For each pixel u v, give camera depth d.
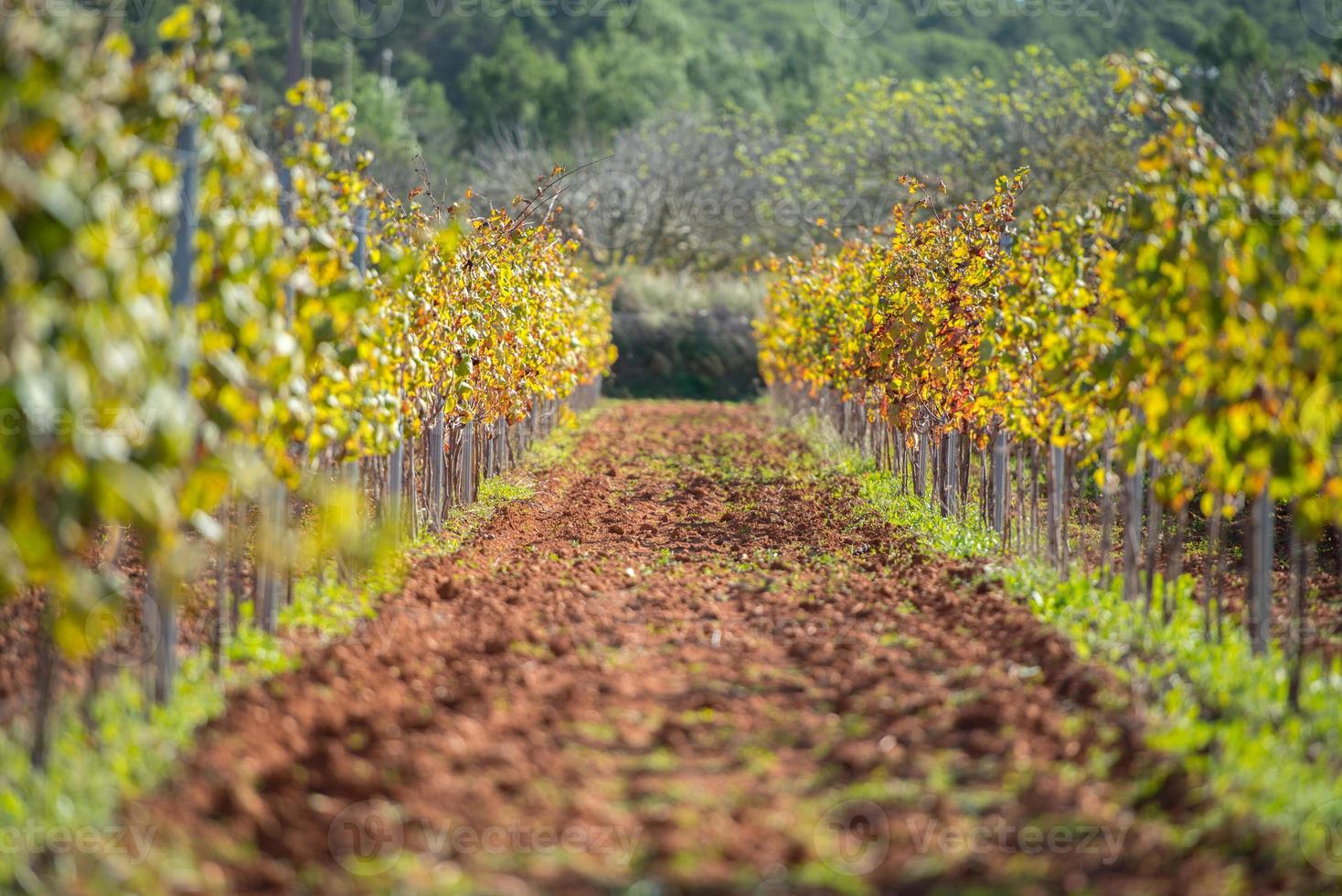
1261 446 14.40
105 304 10.14
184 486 12.57
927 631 19.02
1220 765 12.60
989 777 12.64
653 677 16.38
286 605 18.69
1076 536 28.17
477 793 11.86
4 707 13.67
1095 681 15.43
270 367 14.07
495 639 17.44
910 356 29.42
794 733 14.09
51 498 10.27
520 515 30.39
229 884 10.19
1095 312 20.59
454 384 26.08
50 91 9.62
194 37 12.94
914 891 10.27
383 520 20.59
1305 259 13.70
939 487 30.50
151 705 13.67
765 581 23.44
